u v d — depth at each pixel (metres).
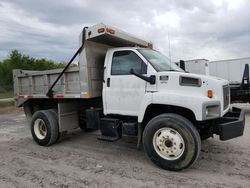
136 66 5.05
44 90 6.68
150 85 4.80
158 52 5.79
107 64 5.46
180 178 4.07
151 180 4.02
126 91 5.12
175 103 4.38
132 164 4.80
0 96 27.45
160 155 4.47
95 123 5.83
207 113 4.31
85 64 5.61
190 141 4.18
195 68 15.70
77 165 4.79
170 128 4.37
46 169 4.60
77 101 6.71
